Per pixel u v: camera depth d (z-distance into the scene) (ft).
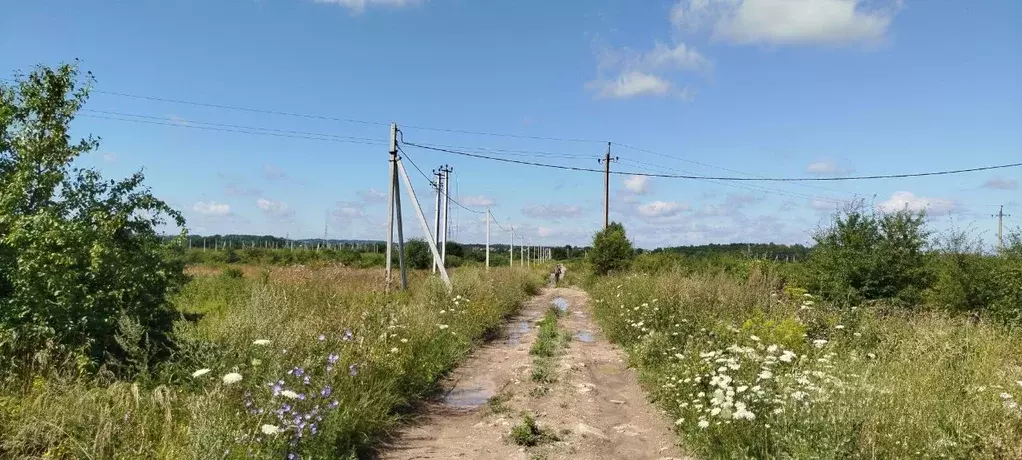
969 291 42.06
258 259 129.90
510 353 39.45
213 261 129.29
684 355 27.37
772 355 24.53
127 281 23.09
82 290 21.68
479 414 24.64
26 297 21.02
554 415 24.07
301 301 36.42
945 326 31.30
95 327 21.75
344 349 24.25
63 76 23.90
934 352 25.71
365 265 126.72
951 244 45.60
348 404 20.36
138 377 20.80
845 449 15.65
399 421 23.00
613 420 24.29
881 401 17.70
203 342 22.22
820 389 18.34
